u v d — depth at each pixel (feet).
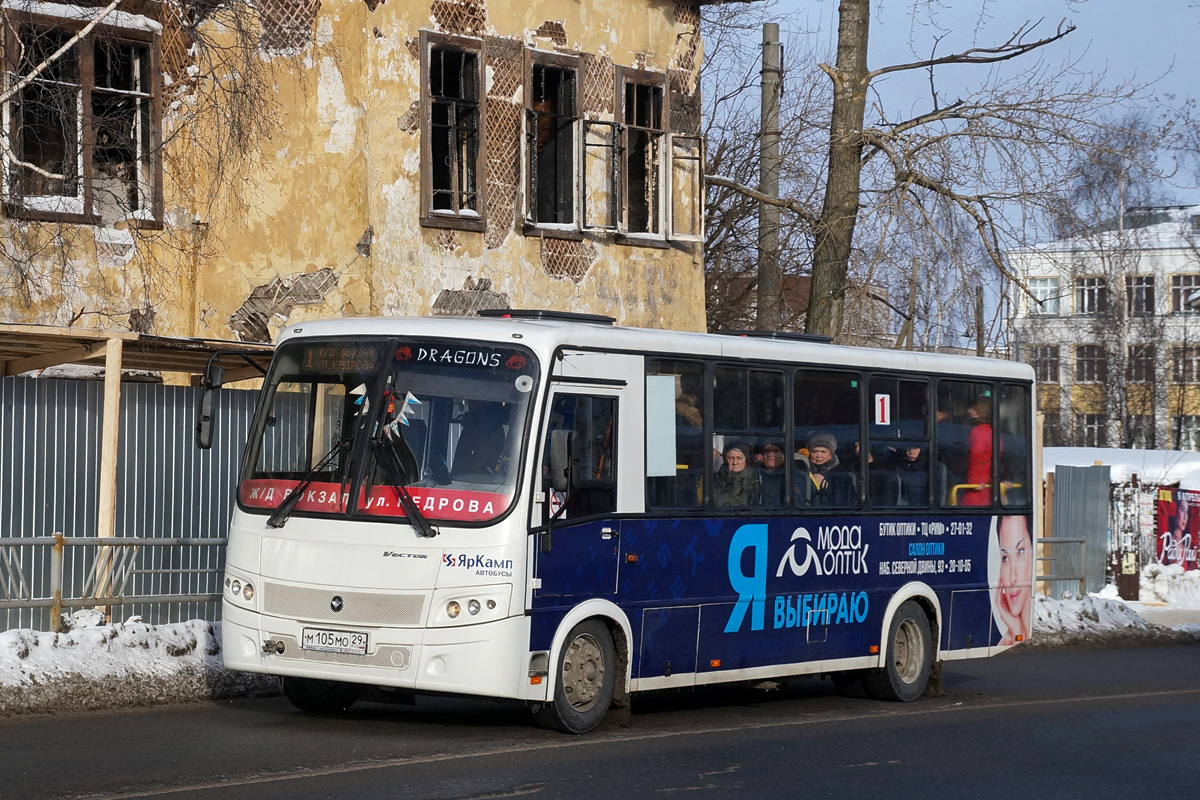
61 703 38.06
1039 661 63.05
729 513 42.22
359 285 64.90
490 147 68.95
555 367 37.27
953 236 68.23
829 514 45.57
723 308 115.85
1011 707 46.91
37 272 56.85
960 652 50.47
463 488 36.04
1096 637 70.49
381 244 65.16
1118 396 187.42
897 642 48.29
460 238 67.87
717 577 41.75
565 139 72.90
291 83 63.41
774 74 78.43
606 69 73.56
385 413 36.73
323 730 36.27
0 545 43.11
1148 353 201.98
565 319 41.29
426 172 66.49
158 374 60.95
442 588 35.37
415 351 37.32
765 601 43.24
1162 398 200.95
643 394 39.86
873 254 68.23
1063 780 34.04
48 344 49.24
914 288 68.95
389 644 35.45
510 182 69.67
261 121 58.95
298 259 63.67
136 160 58.75
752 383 43.50
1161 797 32.37
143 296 60.18
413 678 35.29
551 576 36.78
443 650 35.27
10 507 47.21
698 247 77.56
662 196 75.97
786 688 51.85
